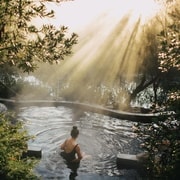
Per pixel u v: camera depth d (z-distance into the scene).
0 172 4.87
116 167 10.10
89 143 13.05
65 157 10.72
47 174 9.40
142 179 9.15
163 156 5.57
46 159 10.57
